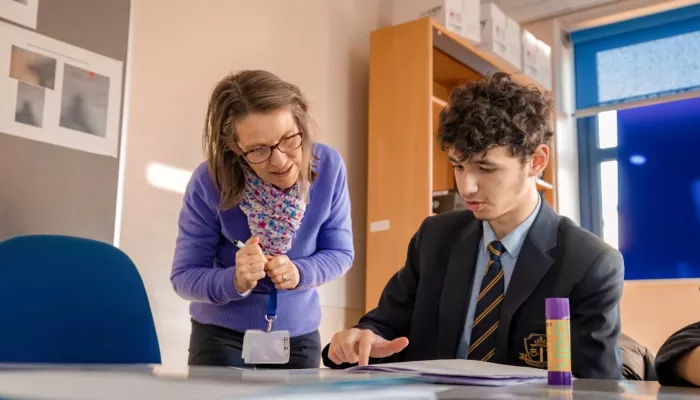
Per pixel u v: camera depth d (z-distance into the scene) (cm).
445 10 319
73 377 59
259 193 165
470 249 130
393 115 313
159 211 231
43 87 180
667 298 354
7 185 170
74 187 185
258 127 150
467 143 119
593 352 110
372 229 309
